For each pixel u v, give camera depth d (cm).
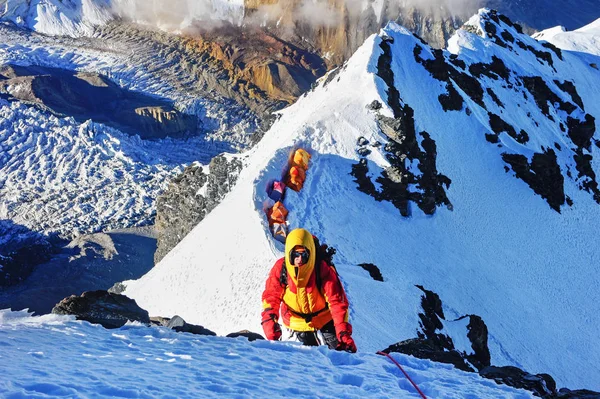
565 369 5625
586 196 8781
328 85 8225
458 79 8831
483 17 11375
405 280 5475
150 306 5394
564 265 7238
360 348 3612
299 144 6688
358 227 5906
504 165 8019
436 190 6844
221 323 4297
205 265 5262
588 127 10144
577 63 12675
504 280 6512
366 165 6525
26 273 19450
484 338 4891
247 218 5434
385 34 8650
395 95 7506
